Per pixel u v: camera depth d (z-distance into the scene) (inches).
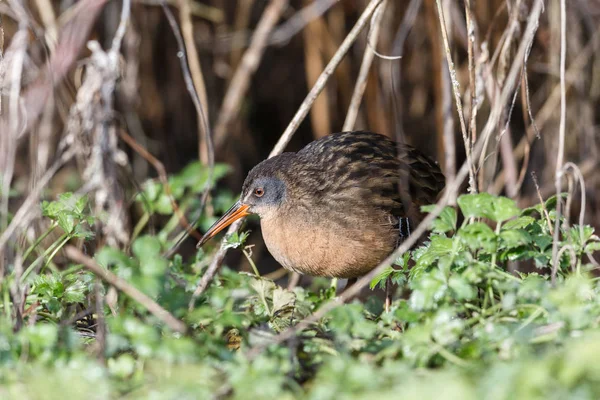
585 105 508.4
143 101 591.2
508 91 316.2
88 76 368.5
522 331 239.6
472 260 271.1
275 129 652.1
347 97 547.5
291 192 376.2
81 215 321.7
